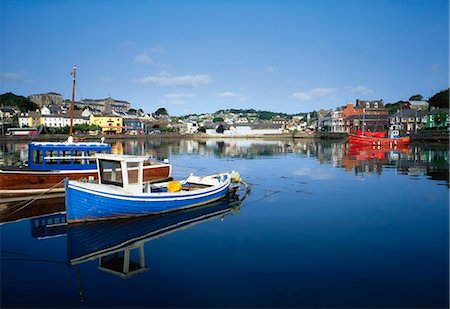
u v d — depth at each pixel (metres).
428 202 18.84
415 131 96.38
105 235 13.32
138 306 8.22
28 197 20.50
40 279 9.66
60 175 21.47
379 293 8.69
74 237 13.14
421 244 12.09
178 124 173.25
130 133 134.62
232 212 16.84
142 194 15.54
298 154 53.28
